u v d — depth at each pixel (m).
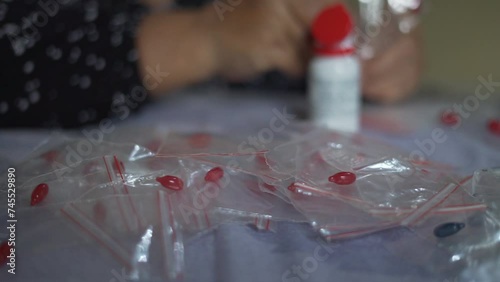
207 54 0.53
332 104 0.44
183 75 0.52
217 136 0.38
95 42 0.46
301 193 0.31
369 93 0.53
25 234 0.29
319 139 0.37
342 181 0.32
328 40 0.43
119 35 0.48
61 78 0.45
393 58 0.53
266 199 0.32
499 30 0.63
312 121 0.45
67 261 0.28
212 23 0.53
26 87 0.44
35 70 0.44
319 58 0.44
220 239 0.30
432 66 0.68
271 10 0.50
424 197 0.31
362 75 0.52
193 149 0.35
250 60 0.53
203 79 0.56
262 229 0.31
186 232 0.30
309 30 0.49
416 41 0.56
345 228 0.30
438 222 0.30
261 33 0.51
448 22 0.67
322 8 0.49
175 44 0.51
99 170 0.32
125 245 0.29
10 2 0.44
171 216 0.30
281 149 0.35
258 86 0.59
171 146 0.35
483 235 0.29
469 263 0.29
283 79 0.57
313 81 0.44
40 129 0.45
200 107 0.53
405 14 0.53
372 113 0.51
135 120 0.49
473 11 0.65
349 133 0.39
